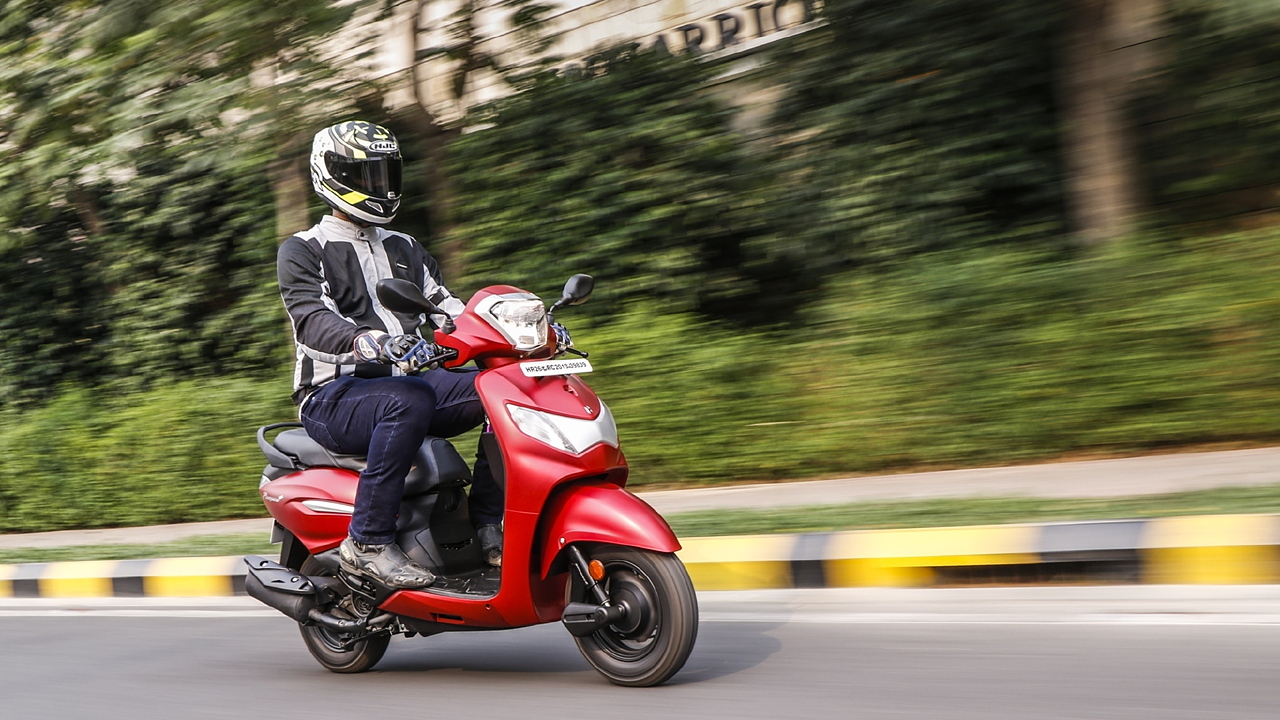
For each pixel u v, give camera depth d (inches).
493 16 384.5
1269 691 132.4
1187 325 270.5
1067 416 282.0
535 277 361.4
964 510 229.6
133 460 379.2
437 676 167.6
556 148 373.1
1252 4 262.8
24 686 181.0
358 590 162.1
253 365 424.5
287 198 373.4
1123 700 133.0
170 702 164.7
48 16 367.6
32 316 475.2
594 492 146.3
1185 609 168.9
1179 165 323.0
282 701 160.9
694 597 144.4
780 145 362.0
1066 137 326.6
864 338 301.6
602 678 157.2
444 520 163.3
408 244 174.4
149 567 269.6
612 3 410.9
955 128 339.6
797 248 347.6
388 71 385.4
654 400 317.7
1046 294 285.1
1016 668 148.5
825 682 148.7
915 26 342.3
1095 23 302.7
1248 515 190.1
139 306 446.9
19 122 368.2
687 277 351.9
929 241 332.8
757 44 388.8
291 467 173.3
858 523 229.9
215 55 322.7
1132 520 195.0
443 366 153.6
